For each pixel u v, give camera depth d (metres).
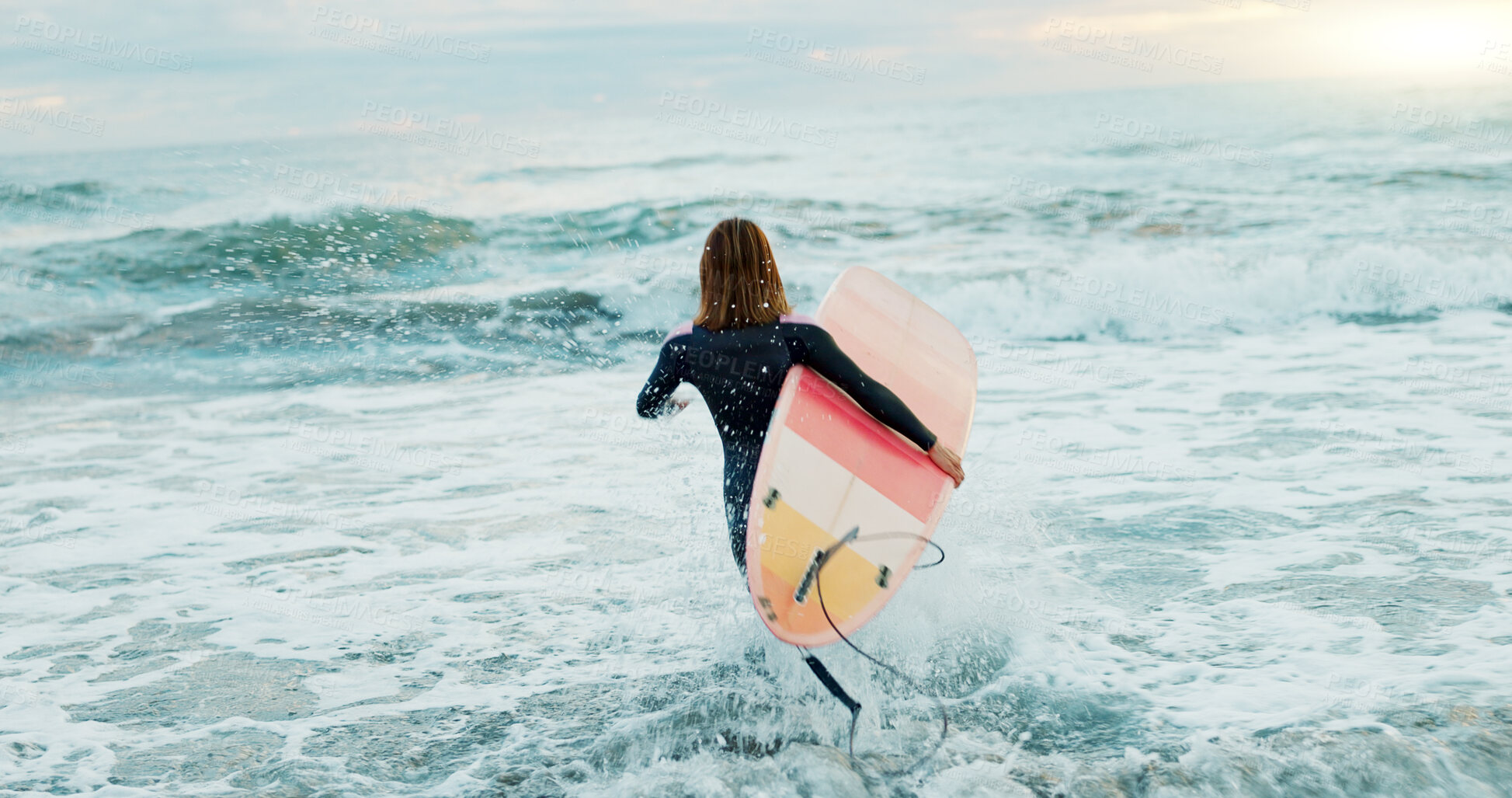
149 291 10.80
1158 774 2.24
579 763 2.47
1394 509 4.06
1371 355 7.18
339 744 2.60
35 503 4.88
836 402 2.86
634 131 44.22
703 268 2.70
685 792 2.26
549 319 9.46
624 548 4.10
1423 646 2.83
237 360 8.38
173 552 4.17
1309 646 2.89
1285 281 9.15
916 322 3.56
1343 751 2.25
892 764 2.40
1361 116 28.81
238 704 2.85
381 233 12.76
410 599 3.62
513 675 2.99
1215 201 14.77
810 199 16.64
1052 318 8.96
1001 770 2.33
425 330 9.12
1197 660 2.86
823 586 2.61
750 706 2.72
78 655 3.20
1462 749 2.24
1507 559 3.48
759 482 2.63
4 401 7.20
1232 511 4.17
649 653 3.11
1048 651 2.96
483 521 4.48
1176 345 8.09
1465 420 5.36
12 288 10.55
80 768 2.48
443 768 2.47
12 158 37.47
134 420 6.66
